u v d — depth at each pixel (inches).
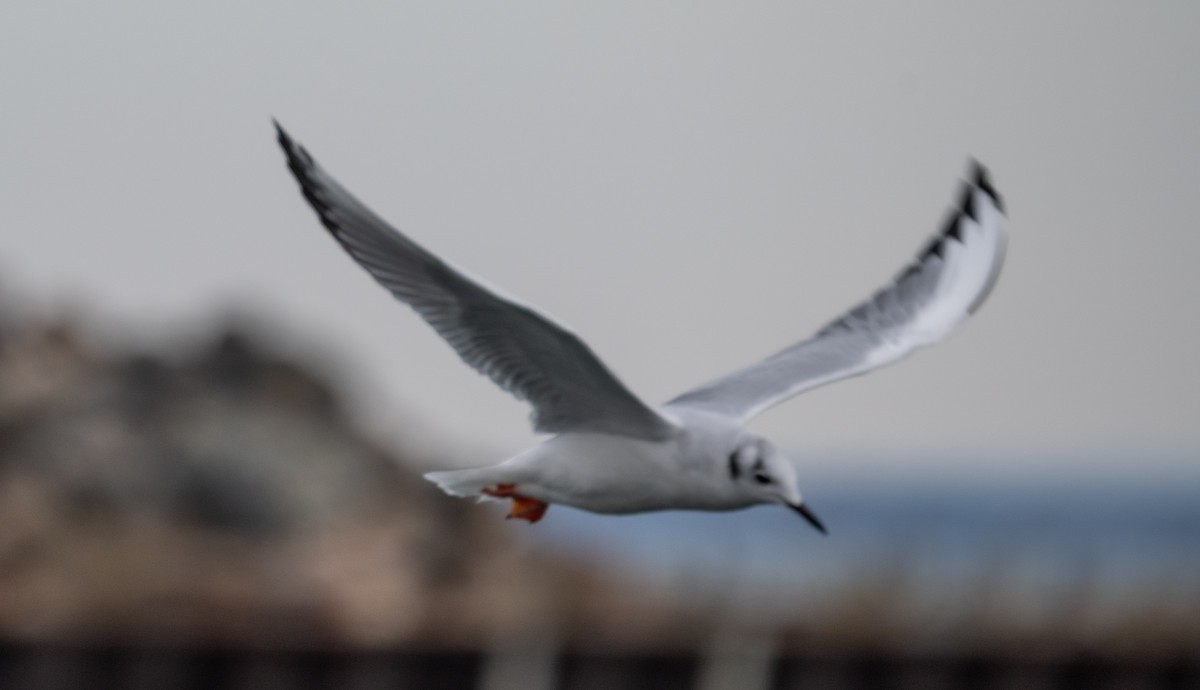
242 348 928.9
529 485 321.1
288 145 285.9
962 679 724.7
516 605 711.7
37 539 706.2
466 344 307.9
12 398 817.5
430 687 669.3
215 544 733.9
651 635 691.4
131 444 798.5
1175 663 739.4
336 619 682.8
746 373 364.8
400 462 890.7
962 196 405.1
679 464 315.9
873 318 386.6
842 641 706.8
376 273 297.4
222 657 658.2
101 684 653.3
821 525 312.8
